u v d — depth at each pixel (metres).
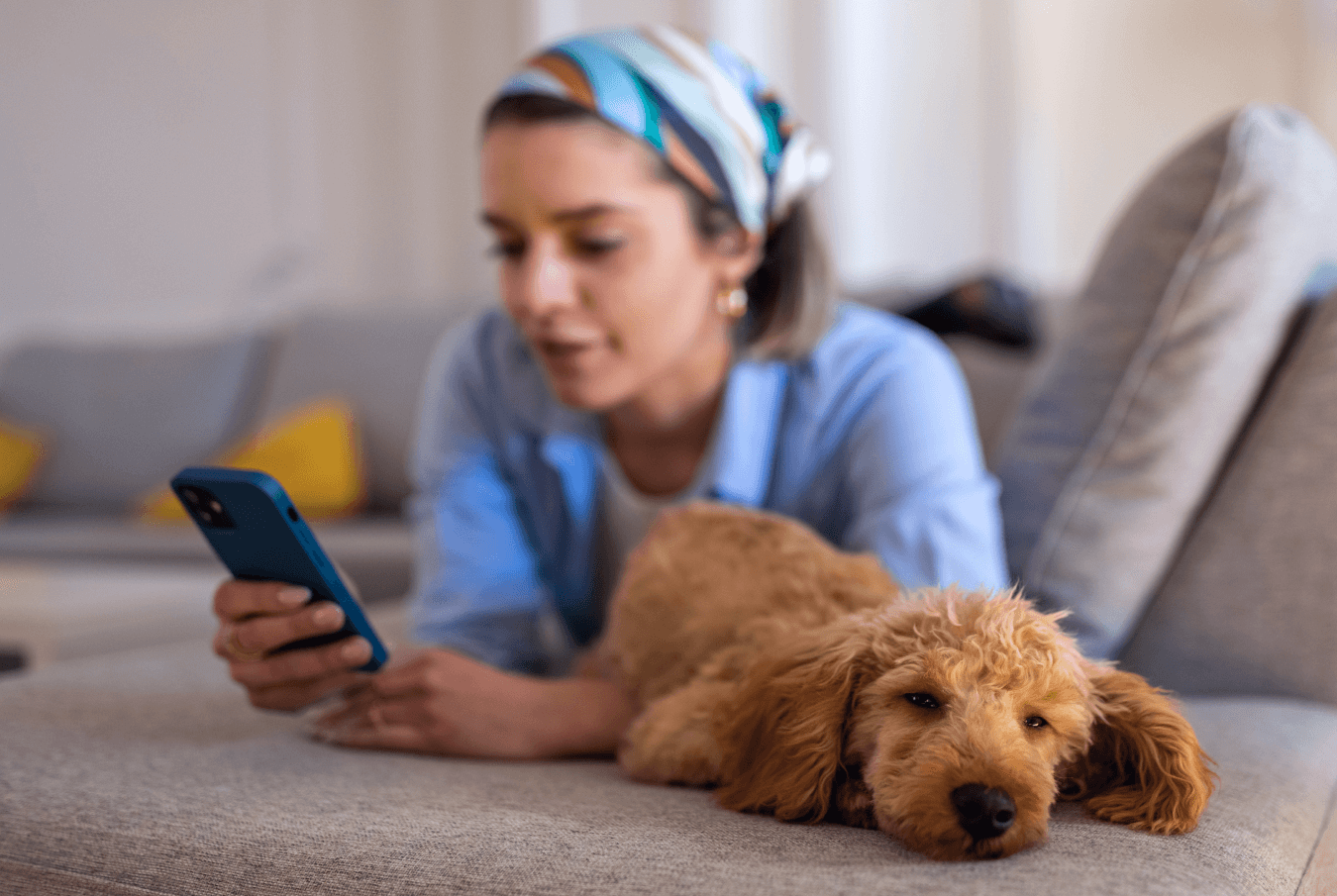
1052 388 1.22
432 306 3.03
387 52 3.92
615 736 0.87
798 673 0.67
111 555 2.41
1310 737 0.86
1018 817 0.56
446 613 1.22
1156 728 0.64
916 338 1.18
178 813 0.69
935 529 1.02
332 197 3.99
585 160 0.98
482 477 1.29
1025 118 3.00
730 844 0.60
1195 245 1.11
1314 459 1.07
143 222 4.22
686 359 1.13
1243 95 2.79
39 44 4.31
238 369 3.23
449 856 0.60
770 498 1.17
